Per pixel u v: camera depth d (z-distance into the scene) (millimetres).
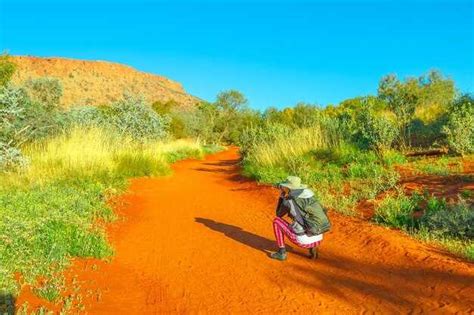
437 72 25141
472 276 6102
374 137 14906
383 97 21609
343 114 20078
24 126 15172
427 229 8125
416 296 5848
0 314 5066
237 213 11008
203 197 13047
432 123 17547
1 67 17578
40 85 24359
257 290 6445
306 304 5941
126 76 160125
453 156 14227
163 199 12625
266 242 8641
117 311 5703
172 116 43156
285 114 27578
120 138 18391
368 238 8141
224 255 7938
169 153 26141
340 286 6426
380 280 6469
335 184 12492
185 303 6078
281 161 16172
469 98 16750
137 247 8383
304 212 7406
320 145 16406
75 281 6398
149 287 6598
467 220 7844
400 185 11164
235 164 23609
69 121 18156
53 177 12602
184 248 8344
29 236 7426
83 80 144000
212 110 54812
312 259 7555
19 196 10055
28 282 6070
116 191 12531
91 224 9070
